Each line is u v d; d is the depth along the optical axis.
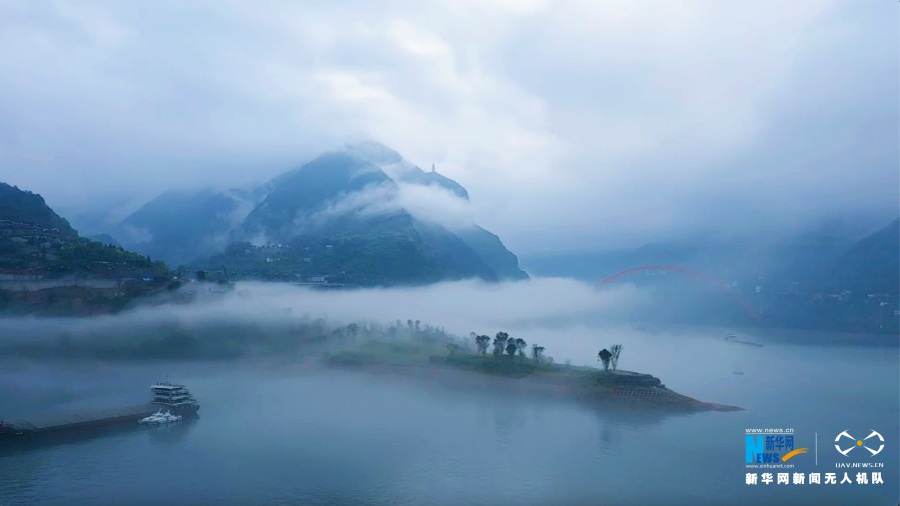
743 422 181.62
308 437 161.12
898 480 136.38
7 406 183.50
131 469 135.88
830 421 185.00
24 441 155.88
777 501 123.44
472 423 177.12
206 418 181.88
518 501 118.56
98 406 187.00
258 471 134.50
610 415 188.50
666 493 124.12
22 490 123.44
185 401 185.12
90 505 116.19
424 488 124.56
